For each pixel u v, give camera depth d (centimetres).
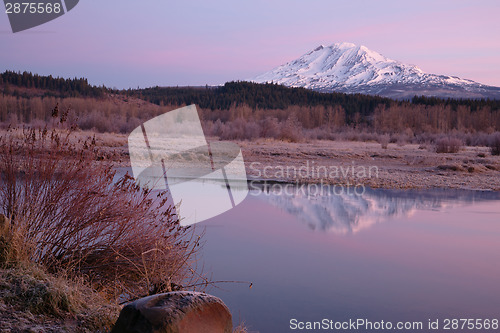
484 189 1675
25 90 17038
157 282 373
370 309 509
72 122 409
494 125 8462
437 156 3066
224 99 16800
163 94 19550
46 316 289
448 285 604
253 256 687
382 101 13450
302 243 788
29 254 357
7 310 283
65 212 388
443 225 997
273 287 560
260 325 443
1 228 346
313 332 434
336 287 575
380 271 651
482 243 836
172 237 409
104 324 299
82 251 387
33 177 383
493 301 548
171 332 257
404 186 1692
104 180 402
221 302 286
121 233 393
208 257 665
